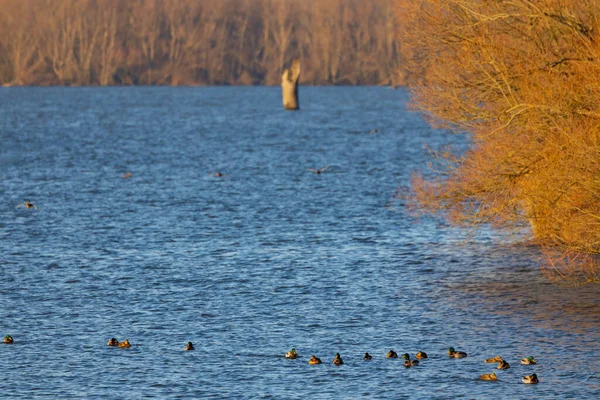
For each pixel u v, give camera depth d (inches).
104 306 4503.0
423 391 3339.1
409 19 4891.7
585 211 4180.6
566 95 4315.9
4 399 3289.9
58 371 3565.5
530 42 4621.1
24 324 4183.1
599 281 4702.3
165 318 4291.3
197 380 3469.5
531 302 4505.4
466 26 4640.8
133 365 3631.9
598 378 3435.0
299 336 3998.5
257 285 4931.1
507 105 4574.3
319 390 3361.2
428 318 4261.8
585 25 4530.0
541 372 3511.3
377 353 3759.8
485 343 3868.1
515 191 4699.8
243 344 3887.8
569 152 4190.5
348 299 4630.9
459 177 5014.8
